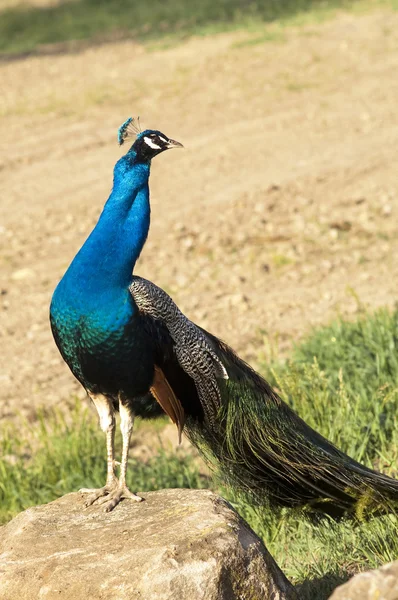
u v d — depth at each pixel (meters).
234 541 6.17
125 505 7.08
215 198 18.98
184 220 18.05
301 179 19.50
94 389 7.58
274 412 7.74
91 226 18.28
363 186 18.92
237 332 13.48
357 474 7.59
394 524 7.84
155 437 11.12
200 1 36.16
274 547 8.24
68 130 23.73
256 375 7.92
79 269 7.35
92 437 10.70
